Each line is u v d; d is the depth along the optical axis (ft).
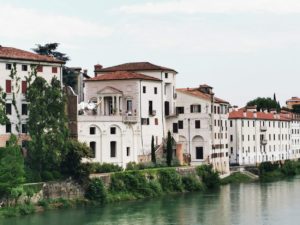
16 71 397.39
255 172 579.48
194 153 514.27
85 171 387.14
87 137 440.04
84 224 318.24
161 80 502.38
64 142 383.65
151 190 424.87
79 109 456.86
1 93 388.16
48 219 330.75
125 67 511.81
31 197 357.82
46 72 411.95
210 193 447.42
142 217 339.77
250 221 329.93
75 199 379.96
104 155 447.01
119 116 454.40
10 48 409.90
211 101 518.37
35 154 378.53
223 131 549.13
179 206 379.96
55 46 599.16
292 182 529.86
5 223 318.65
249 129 636.89
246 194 440.04
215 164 526.57
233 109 642.22
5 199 345.10
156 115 495.00
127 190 414.00
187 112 515.09
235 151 612.29
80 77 589.73
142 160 474.90
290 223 324.39
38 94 383.45
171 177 448.24
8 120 386.52
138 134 471.62
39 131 380.78
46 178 375.25
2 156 351.87
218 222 327.06
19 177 346.54
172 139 496.64
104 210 362.74
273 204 389.60
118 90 479.00
